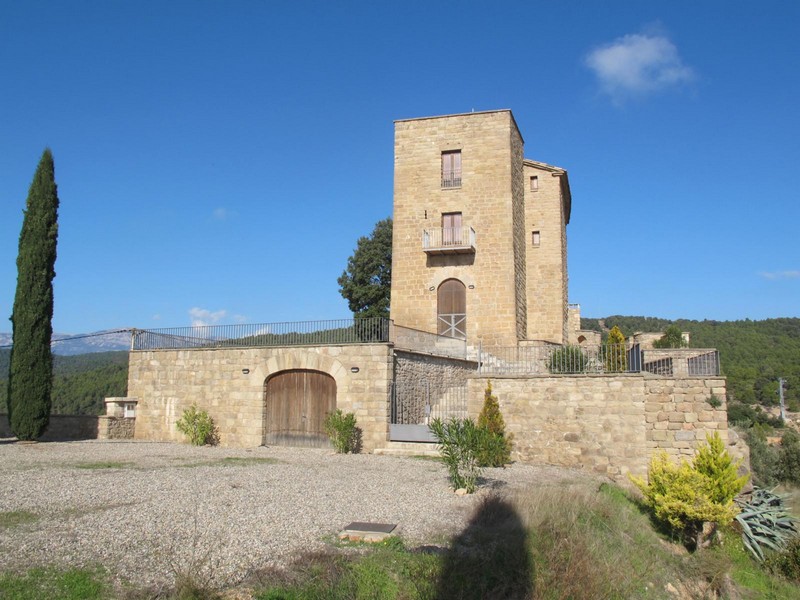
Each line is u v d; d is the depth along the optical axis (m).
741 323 81.31
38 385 23.61
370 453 20.48
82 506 10.80
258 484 13.61
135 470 15.45
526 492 12.48
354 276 43.03
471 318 29.28
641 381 17.56
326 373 21.73
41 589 6.87
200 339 24.61
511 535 9.89
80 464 16.53
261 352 22.92
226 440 23.09
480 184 30.02
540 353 21.11
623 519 12.79
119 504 11.04
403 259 30.45
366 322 21.73
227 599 7.00
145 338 25.83
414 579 8.16
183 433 24.14
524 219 33.75
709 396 16.98
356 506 11.54
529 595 8.48
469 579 8.43
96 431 25.12
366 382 21.05
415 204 30.64
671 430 17.17
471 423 14.05
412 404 22.53
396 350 21.67
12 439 24.62
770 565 13.57
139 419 25.36
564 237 37.06
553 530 10.41
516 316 29.11
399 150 31.23
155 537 8.88
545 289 33.62
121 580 7.26
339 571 7.98
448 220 30.33
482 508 11.30
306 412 22.05
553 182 34.31
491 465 17.45
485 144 30.23
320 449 21.48
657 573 11.26
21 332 23.73
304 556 8.33
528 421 18.67
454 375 26.19
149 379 25.34
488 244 29.56
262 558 8.25
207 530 9.39
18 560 7.66
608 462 17.62
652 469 14.27
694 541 13.54
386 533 9.50
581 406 18.12
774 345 69.94
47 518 9.80
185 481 13.73
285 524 9.98
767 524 15.07
